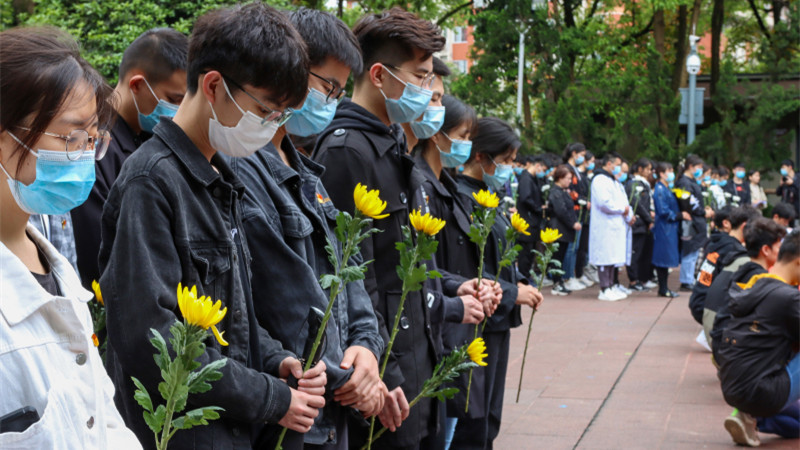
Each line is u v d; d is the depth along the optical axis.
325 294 2.62
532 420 6.22
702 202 13.55
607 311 11.46
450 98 4.57
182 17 10.84
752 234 6.44
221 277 2.24
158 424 1.73
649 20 27.88
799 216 20.42
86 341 1.67
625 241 12.54
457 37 38.84
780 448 5.66
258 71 2.22
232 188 2.32
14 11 10.82
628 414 6.41
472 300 3.93
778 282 5.54
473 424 4.41
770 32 28.31
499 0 21.11
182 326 1.75
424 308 3.42
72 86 1.72
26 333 1.60
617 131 21.00
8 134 1.69
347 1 19.44
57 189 1.75
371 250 3.18
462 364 3.02
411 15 3.64
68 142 1.73
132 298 2.08
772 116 22.39
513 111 20.36
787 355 5.56
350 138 3.30
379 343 2.79
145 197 2.15
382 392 2.76
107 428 1.79
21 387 1.58
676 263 12.98
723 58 31.47
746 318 5.61
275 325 2.49
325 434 2.62
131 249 2.11
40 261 1.82
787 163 21.77
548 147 20.11
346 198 3.24
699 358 8.38
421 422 3.35
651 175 14.65
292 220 2.60
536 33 20.97
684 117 20.03
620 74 23.55
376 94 3.63
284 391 2.22
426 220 2.81
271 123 2.30
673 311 11.45
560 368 7.93
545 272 4.75
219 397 2.10
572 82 22.38
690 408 6.59
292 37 2.31
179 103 3.37
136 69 3.33
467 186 4.93
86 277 3.08
